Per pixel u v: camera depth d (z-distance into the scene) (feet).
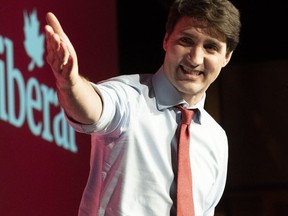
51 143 24.11
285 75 36.37
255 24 36.47
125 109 10.68
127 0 34.63
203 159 11.81
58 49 9.12
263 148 36.45
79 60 26.61
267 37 36.45
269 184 36.27
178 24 11.16
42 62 23.97
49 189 23.89
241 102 36.83
